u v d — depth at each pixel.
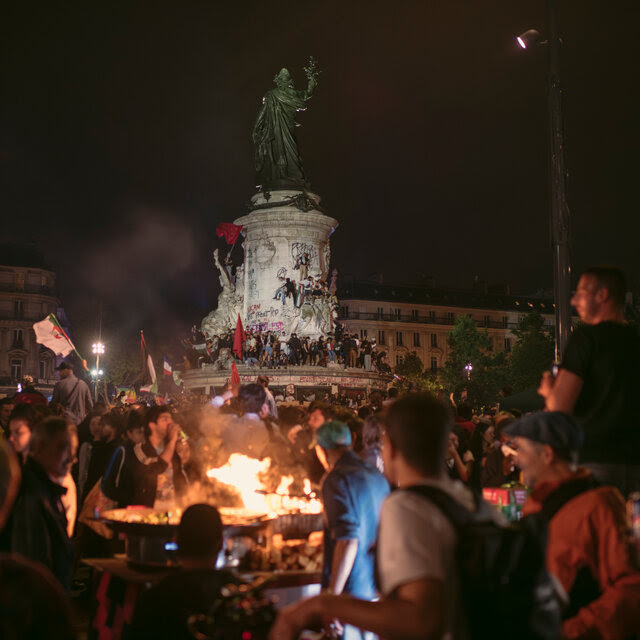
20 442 7.63
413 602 2.90
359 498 5.54
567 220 14.45
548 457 4.62
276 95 52.47
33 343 92.94
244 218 51.53
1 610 2.45
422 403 3.44
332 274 53.78
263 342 48.75
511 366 86.25
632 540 4.29
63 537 6.43
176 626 4.33
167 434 7.69
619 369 5.46
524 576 3.14
